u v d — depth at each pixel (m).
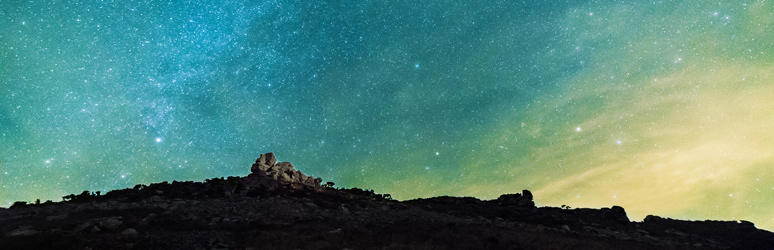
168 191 16.58
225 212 14.13
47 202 15.25
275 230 12.30
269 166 18.34
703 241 16.42
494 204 20.08
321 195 17.52
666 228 18.45
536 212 18.48
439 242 11.41
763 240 16.80
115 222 11.98
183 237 11.16
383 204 17.56
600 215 19.69
